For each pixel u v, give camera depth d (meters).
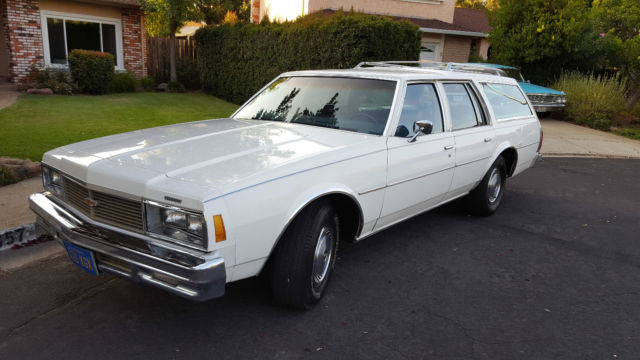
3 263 3.76
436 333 3.04
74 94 14.23
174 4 15.59
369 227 3.69
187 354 2.70
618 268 4.23
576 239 4.96
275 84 4.65
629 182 7.98
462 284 3.77
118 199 2.69
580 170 8.84
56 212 3.03
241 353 2.73
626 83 17.11
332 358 2.72
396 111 3.79
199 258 2.42
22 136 7.68
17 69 14.47
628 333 3.13
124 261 2.62
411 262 4.16
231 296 3.38
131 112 11.12
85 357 2.64
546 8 15.48
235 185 2.56
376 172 3.48
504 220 5.51
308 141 3.43
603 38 16.17
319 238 3.11
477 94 5.02
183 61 18.50
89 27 15.77
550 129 13.32
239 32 14.08
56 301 3.23
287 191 2.81
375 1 16.77
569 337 3.05
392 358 2.75
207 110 12.48
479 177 5.05
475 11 25.77
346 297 3.46
